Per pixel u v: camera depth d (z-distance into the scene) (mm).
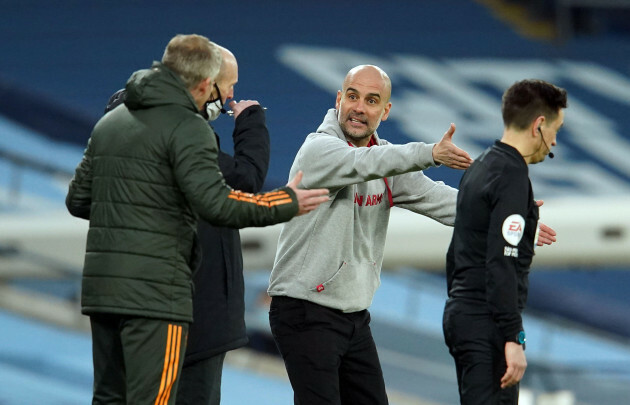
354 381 13273
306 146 12648
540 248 30906
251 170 12180
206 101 11930
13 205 37375
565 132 48625
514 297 11172
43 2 54344
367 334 13281
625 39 55500
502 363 11672
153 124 10570
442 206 13547
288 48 52219
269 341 33656
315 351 12695
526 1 57000
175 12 54312
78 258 29625
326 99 48250
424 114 47844
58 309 32594
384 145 12828
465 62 52312
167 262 10617
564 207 31172
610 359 34062
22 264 29656
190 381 12773
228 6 55281
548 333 35250
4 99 45250
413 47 53344
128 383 10773
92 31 51969
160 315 10555
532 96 11445
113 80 47812
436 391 30016
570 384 20594
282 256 12977
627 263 31156
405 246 30359
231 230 13023
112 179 10672
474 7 57156
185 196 10508
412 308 36969
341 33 53969
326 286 12664
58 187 39250
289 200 10703
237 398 31094
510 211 11188
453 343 11977
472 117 47844
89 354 32250
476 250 11719
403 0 57406
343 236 12719
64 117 44531
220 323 12789
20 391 30188
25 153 41156
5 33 51344
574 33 55469
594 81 51906
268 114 46781
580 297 41719
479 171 11641
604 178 45312
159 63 10898
